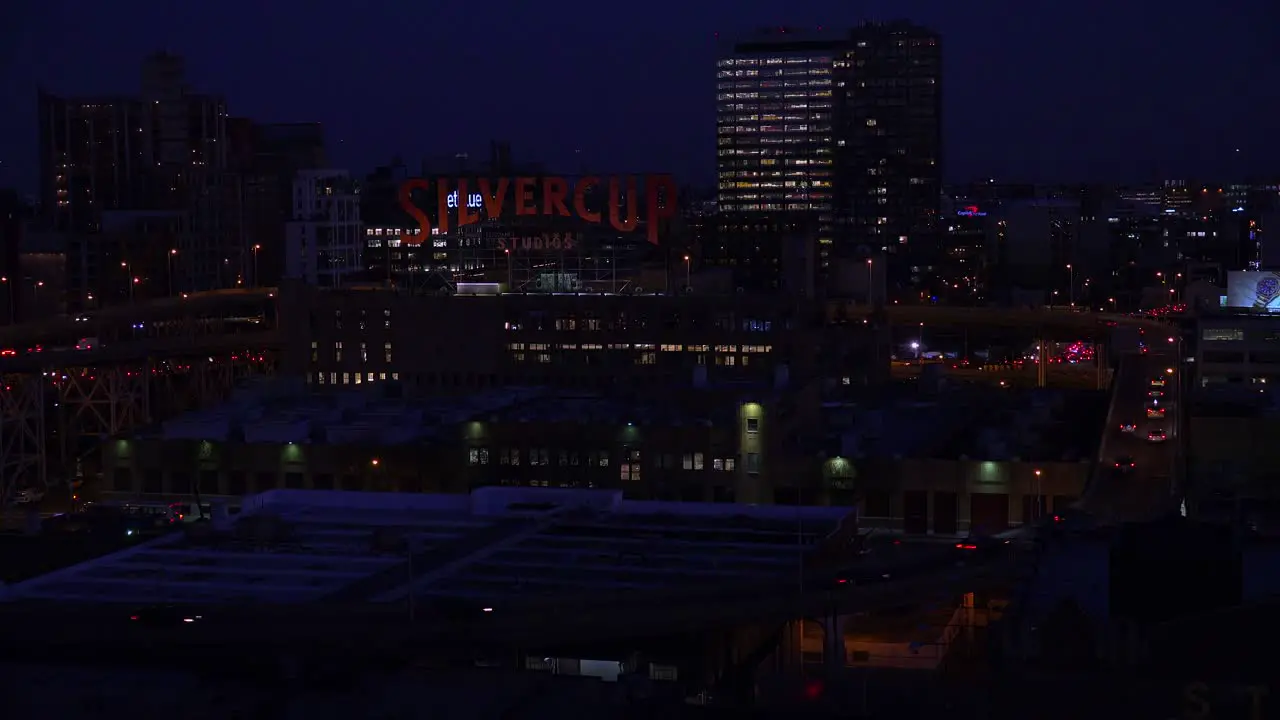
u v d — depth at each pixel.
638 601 136.38
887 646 147.25
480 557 156.75
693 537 167.00
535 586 143.62
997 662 88.69
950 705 88.31
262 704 89.00
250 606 130.00
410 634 121.50
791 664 145.88
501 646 125.12
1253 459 190.75
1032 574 111.06
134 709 88.50
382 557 156.62
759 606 134.38
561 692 90.06
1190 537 90.31
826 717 88.50
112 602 135.25
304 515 180.50
